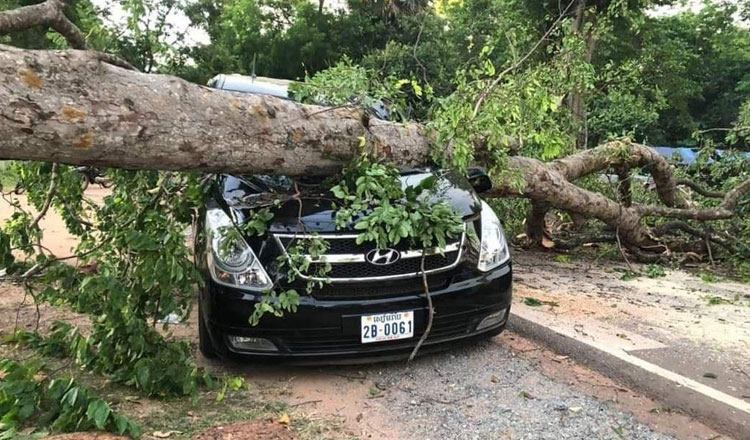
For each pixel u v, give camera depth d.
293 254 2.99
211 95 2.80
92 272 3.83
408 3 25.11
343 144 3.28
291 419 2.83
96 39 3.65
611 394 3.23
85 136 2.34
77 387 2.58
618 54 17.81
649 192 8.14
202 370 3.14
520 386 3.30
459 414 2.93
